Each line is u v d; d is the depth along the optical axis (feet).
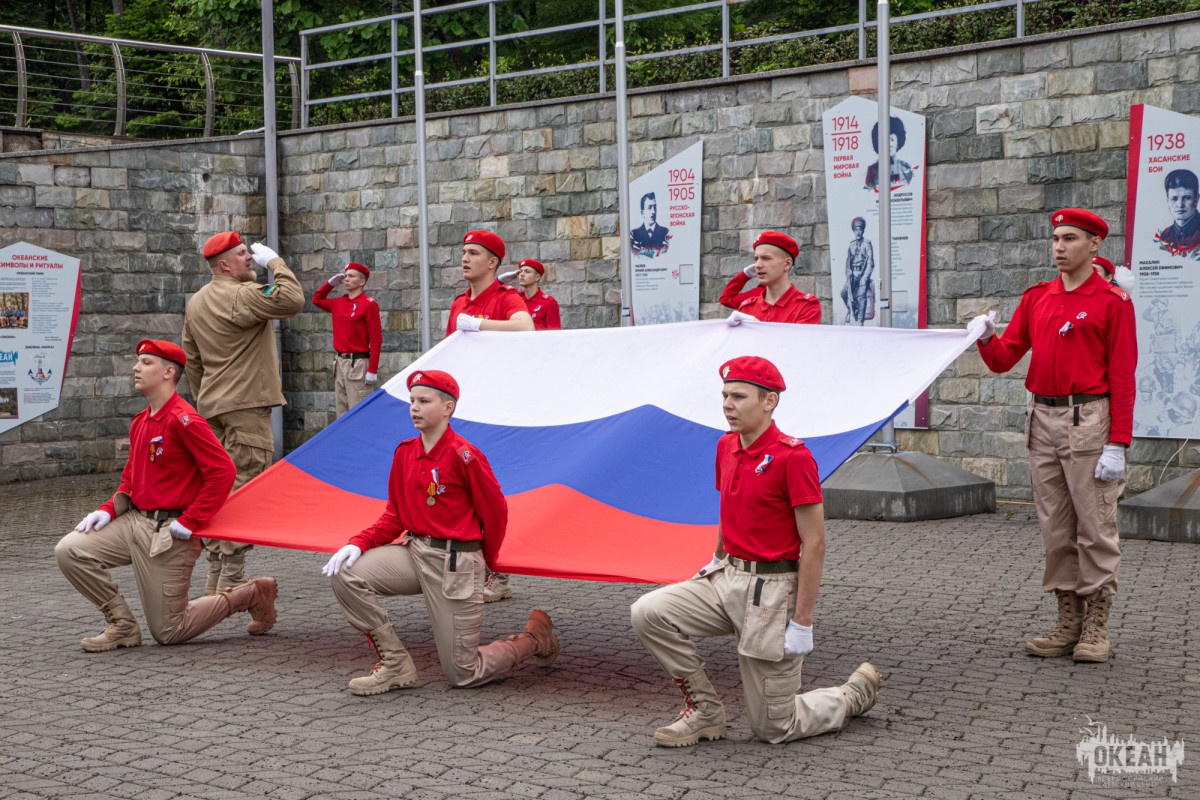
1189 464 41.88
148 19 97.71
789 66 54.95
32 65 89.04
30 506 48.47
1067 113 44.04
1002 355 24.62
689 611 18.86
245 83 83.66
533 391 26.63
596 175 56.08
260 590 26.07
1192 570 31.73
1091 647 23.48
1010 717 20.26
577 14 83.71
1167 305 42.01
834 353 23.98
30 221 57.26
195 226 63.10
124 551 24.84
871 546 35.81
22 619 27.78
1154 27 42.04
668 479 23.22
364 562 21.81
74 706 21.12
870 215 48.47
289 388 66.49
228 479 24.58
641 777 17.56
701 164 52.75
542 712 20.77
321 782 17.37
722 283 52.65
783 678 18.70
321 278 64.90
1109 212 43.39
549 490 23.63
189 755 18.54
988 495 42.16
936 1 66.44
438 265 61.11
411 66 81.30
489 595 29.50
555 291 57.62
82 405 59.06
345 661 24.16
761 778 17.49
